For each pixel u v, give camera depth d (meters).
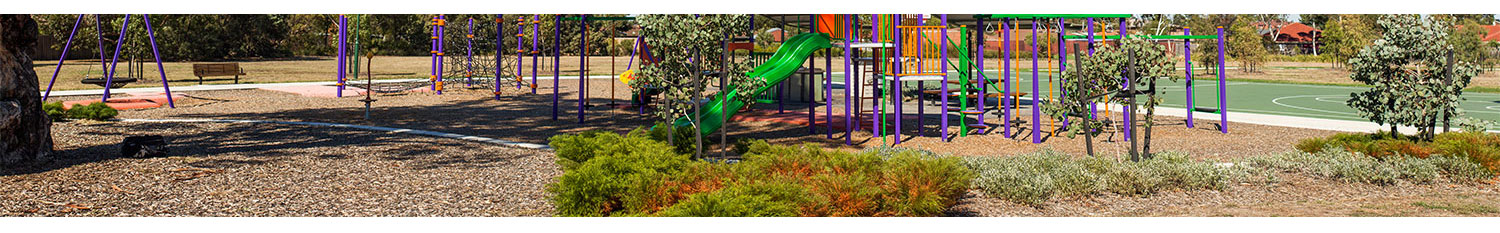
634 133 11.21
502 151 11.69
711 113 12.30
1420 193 9.01
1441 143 11.13
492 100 23.14
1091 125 10.65
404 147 12.00
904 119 17.56
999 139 14.05
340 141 12.72
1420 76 11.81
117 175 9.13
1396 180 9.50
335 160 10.55
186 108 19.56
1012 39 62.19
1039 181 8.45
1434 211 7.96
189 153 11.08
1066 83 10.77
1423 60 11.65
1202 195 8.77
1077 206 8.15
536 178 9.34
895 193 7.50
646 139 9.45
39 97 10.10
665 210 6.77
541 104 21.92
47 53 50.22
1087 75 10.65
